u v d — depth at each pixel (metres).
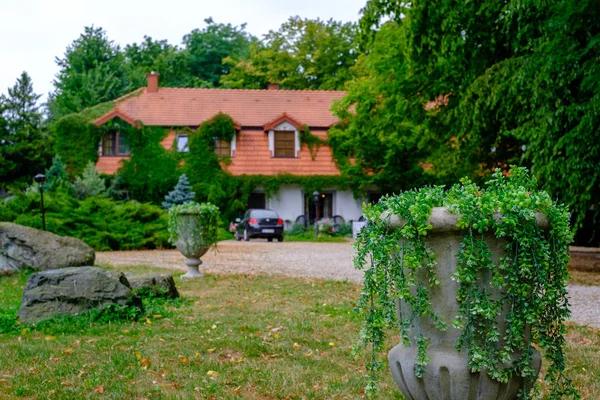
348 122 36.44
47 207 21.19
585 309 9.08
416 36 15.81
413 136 28.94
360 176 35.75
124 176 35.12
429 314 3.42
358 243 3.68
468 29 15.05
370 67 21.83
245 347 6.31
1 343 6.41
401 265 3.45
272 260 17.22
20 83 41.75
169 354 6.00
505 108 14.59
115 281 7.89
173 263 15.87
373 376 3.74
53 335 6.86
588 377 5.29
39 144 40.25
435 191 3.60
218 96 39.03
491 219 3.27
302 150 36.78
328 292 10.47
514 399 3.47
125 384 4.97
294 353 6.13
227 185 35.38
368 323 3.67
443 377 3.32
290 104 39.09
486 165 18.23
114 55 56.69
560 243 3.46
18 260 12.43
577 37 12.78
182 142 36.31
